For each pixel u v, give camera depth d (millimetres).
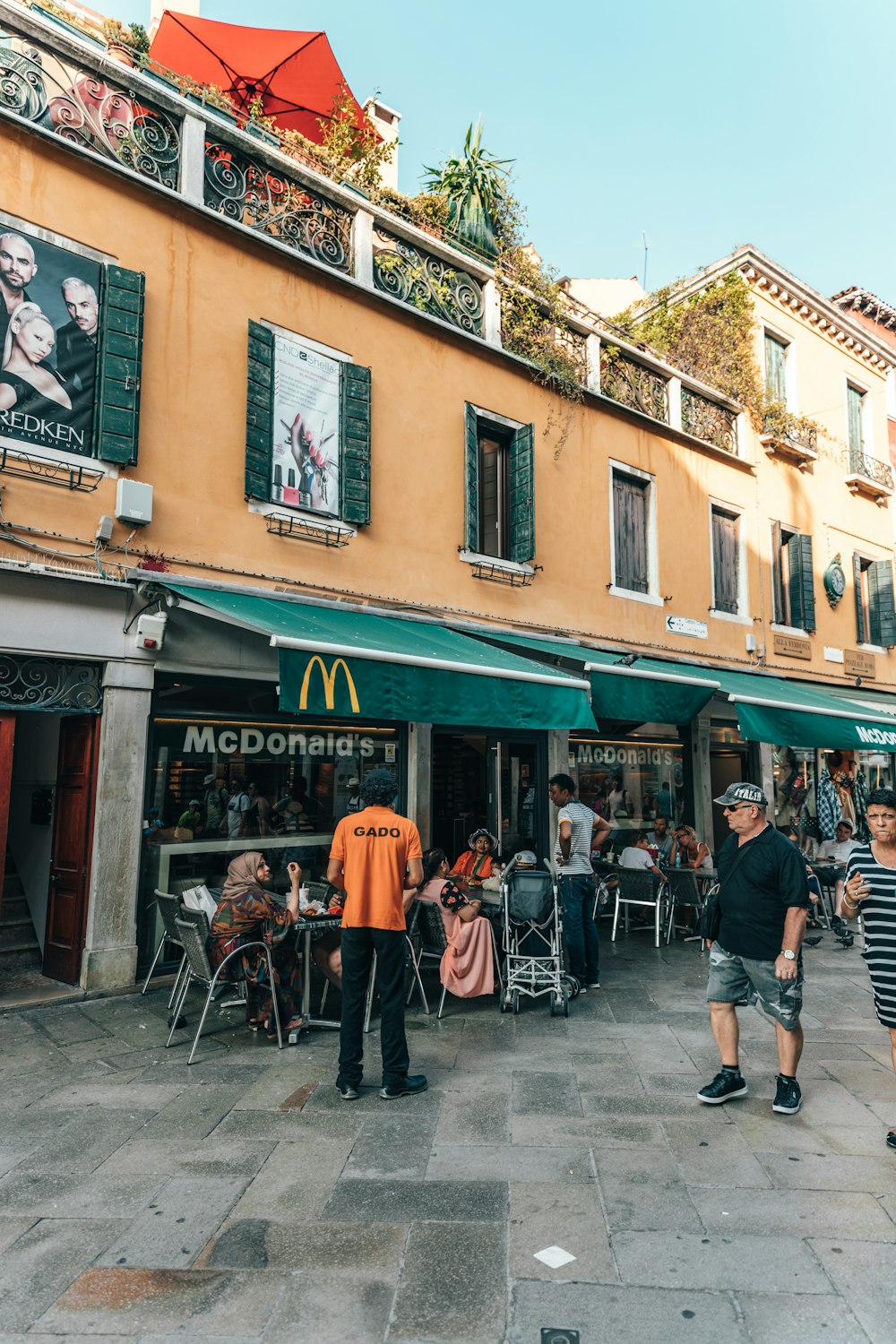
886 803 3963
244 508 7664
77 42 6762
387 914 4578
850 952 8914
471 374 10070
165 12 11070
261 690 7797
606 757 11648
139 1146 3922
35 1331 2611
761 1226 3234
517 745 10445
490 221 10828
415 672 6379
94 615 6535
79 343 6609
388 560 8891
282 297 8188
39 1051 5250
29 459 6219
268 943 5375
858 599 17031
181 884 7109
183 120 7531
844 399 17312
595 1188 3531
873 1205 3396
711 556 13625
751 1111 4391
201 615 7234
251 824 7660
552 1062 5160
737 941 4457
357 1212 3320
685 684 9391
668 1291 2812
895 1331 2613
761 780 14125
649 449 12633
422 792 9070
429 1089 4680
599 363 12070
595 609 11367
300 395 8242
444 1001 6535
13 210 6344
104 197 6914
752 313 15031
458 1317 2678
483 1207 3369
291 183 8461
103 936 6395
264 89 11438
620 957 8422
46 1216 3289
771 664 14484
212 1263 2971
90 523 6574
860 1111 4402
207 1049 5328
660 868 9352
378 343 9062
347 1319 2672
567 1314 2695
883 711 16812
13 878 7836
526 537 10367
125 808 6598
